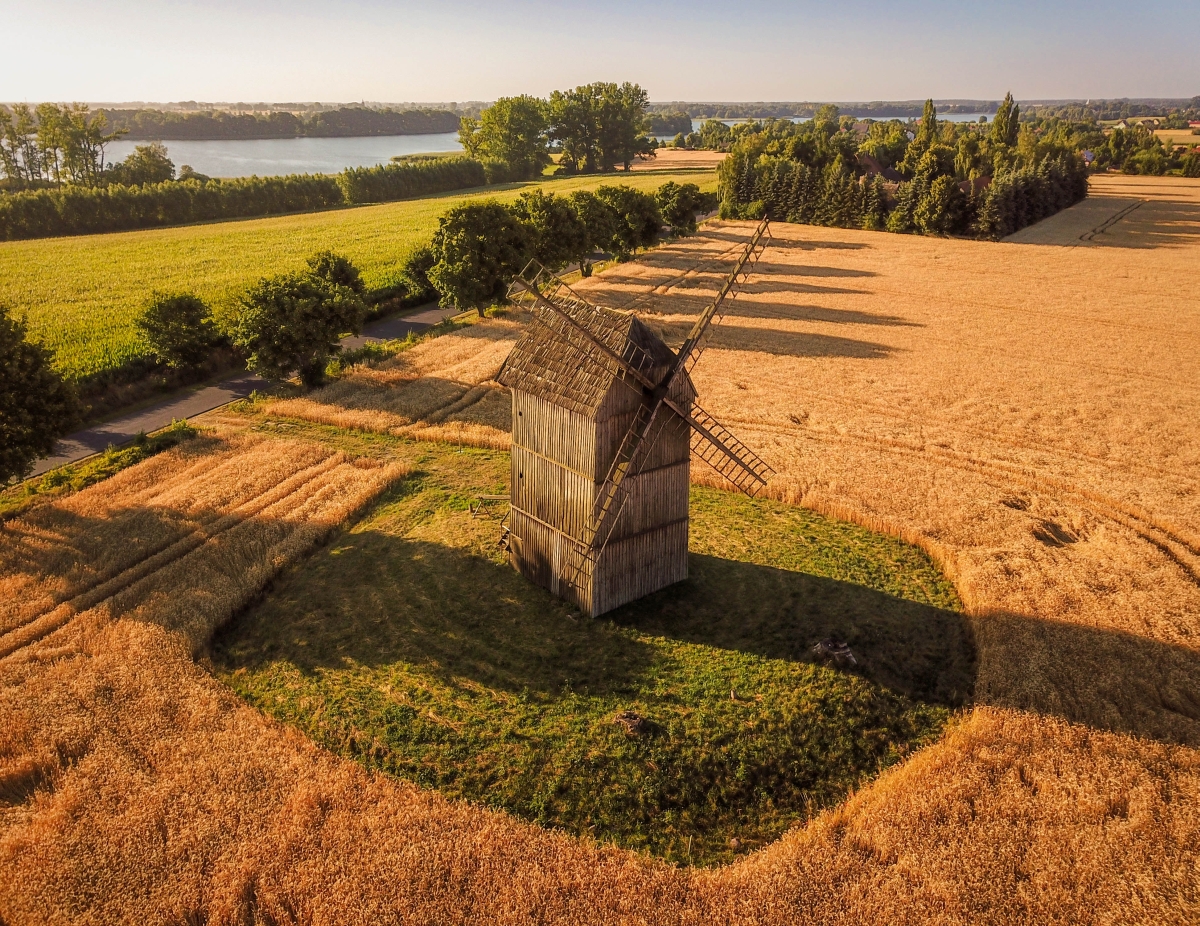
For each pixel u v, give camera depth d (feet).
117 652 81.35
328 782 66.13
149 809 62.75
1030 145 524.52
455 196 504.02
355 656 82.02
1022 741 71.20
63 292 231.91
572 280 270.05
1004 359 189.78
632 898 57.00
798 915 56.13
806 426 146.72
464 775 67.26
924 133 595.06
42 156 504.43
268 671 80.43
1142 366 185.06
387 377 167.84
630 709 73.67
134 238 342.44
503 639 83.87
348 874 58.03
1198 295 257.55
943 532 108.37
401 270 247.70
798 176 406.41
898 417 152.15
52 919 54.03
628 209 277.64
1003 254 328.70
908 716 75.77
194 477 122.62
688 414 89.30
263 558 99.76
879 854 60.85
